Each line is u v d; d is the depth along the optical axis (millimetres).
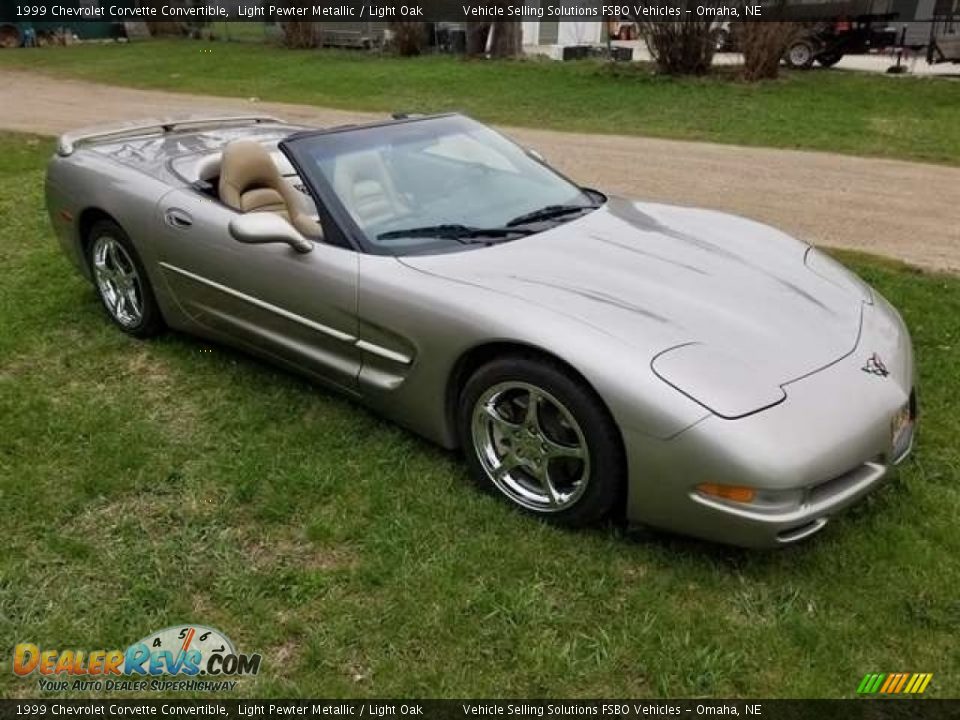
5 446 3504
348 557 2854
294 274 3492
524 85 16156
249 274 3688
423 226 3494
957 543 2854
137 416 3766
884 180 9008
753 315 2963
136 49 25203
